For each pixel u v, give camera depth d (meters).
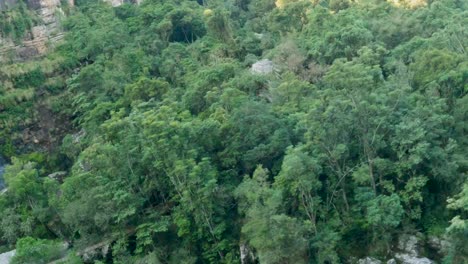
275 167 68.62
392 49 95.31
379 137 65.94
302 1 116.38
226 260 65.06
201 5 151.12
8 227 71.69
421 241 65.56
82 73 94.62
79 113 98.62
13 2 112.44
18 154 94.12
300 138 70.50
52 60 103.69
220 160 70.00
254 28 130.50
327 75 72.00
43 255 63.91
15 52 104.88
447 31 90.62
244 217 66.69
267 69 97.81
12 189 73.56
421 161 64.31
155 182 68.44
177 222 64.56
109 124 70.69
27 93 97.12
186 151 66.31
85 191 67.19
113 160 67.75
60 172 92.25
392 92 68.25
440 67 76.44
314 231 62.69
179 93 88.06
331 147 65.75
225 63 93.69
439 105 68.06
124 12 132.00
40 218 71.31
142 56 105.12
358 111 65.50
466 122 71.06
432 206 68.25
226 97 76.50
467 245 59.91
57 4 120.56
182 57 106.88
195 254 66.50
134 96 86.88
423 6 113.69
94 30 111.69
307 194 62.66
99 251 67.44
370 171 65.06
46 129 97.69
